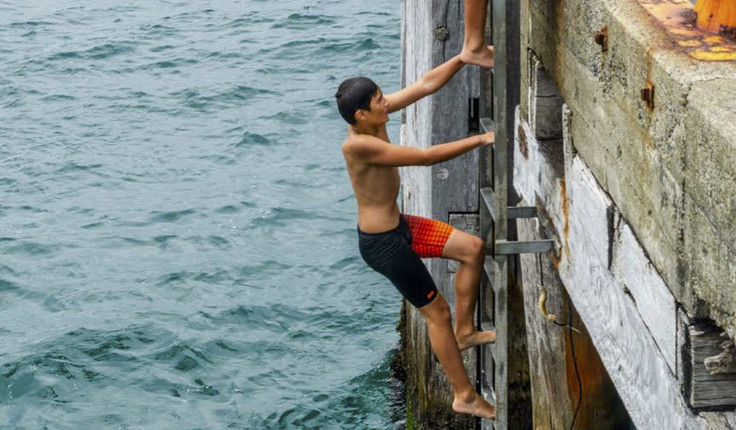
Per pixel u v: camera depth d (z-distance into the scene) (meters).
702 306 3.31
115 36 26.36
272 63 23.58
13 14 28.86
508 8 6.73
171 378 11.52
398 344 11.97
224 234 15.11
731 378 3.36
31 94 22.11
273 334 12.38
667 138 3.48
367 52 24.03
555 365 5.96
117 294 13.45
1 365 11.73
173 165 17.91
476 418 8.95
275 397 11.09
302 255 14.39
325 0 29.02
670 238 3.49
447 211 7.79
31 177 17.47
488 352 7.89
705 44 3.56
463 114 7.48
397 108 5.90
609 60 4.11
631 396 4.06
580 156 4.68
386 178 5.73
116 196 16.66
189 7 29.16
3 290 13.62
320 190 16.62
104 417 10.81
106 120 20.34
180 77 22.97
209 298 13.27
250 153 18.33
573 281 4.84
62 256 14.55
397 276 5.87
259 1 29.34
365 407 10.89
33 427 10.67
